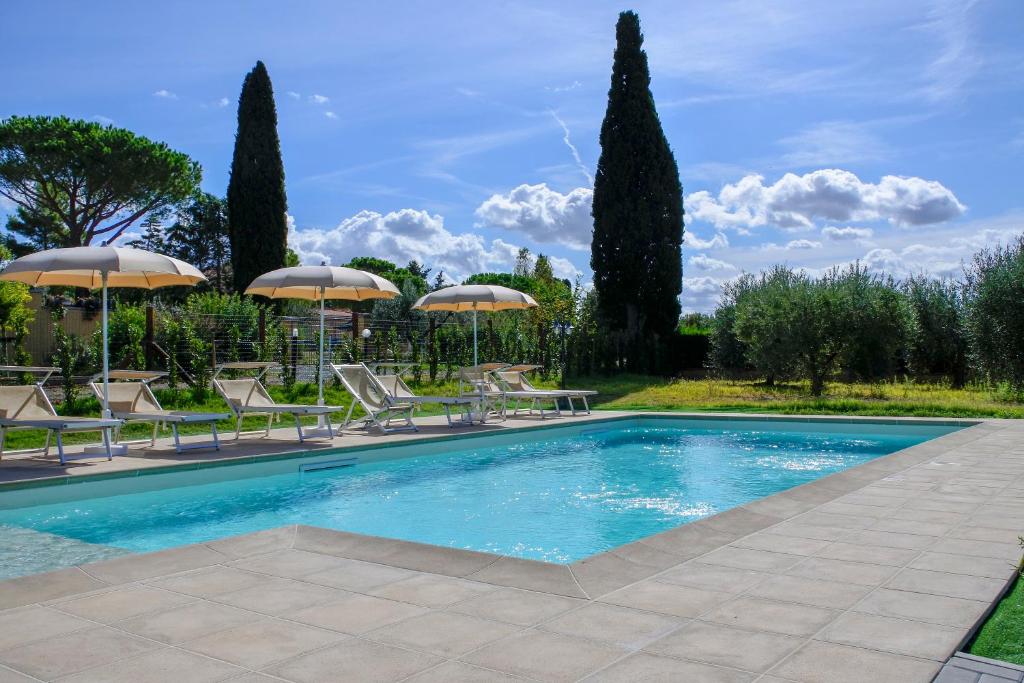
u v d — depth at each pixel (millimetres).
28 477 6652
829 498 5910
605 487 7809
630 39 23531
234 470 7945
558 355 20656
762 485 7949
